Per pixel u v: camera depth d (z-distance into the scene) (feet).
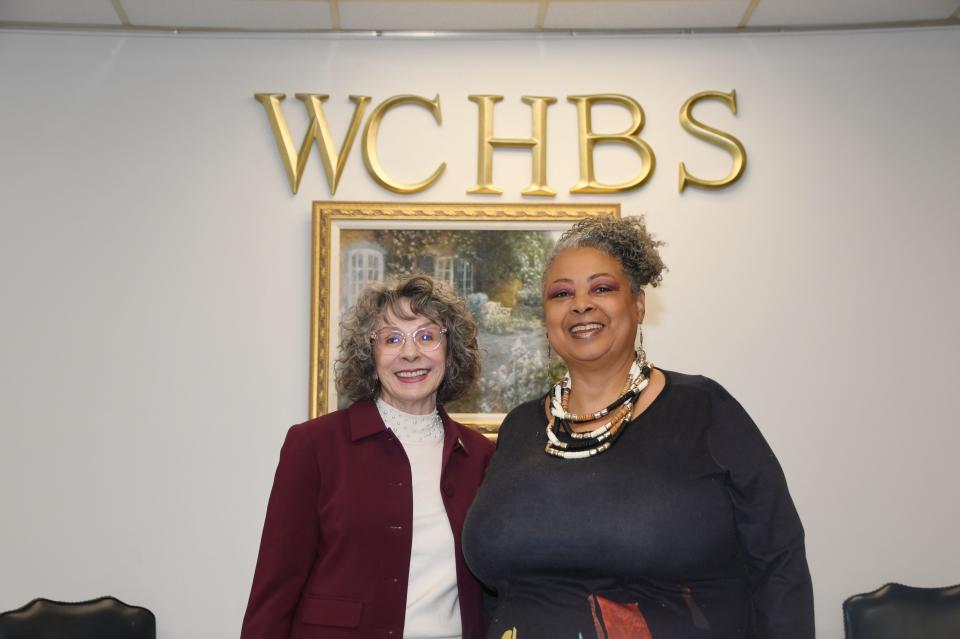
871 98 12.34
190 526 11.53
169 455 11.63
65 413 11.65
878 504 11.64
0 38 12.28
